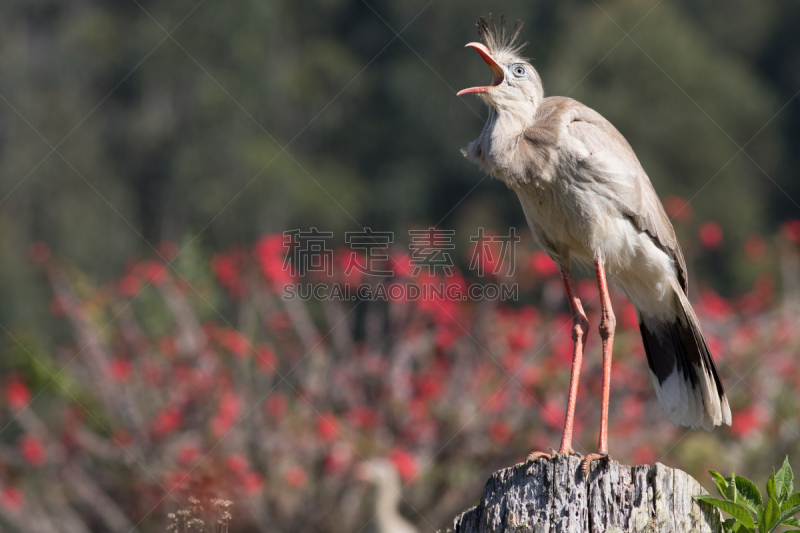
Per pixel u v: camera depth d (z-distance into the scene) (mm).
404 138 26469
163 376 11500
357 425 11031
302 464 10758
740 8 28766
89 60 29438
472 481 10656
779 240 14773
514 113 6625
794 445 10953
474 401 11242
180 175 25734
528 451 10836
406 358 11695
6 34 31234
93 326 12016
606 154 6363
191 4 27984
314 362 11711
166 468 10672
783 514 4816
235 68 27156
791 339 12258
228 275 12211
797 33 28469
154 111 28281
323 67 27781
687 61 24578
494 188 24609
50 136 28109
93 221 26047
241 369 11484
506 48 6945
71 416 11227
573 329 6555
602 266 6488
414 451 11000
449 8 27000
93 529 10977
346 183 25766
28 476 11242
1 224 25703
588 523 4883
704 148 23828
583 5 27156
